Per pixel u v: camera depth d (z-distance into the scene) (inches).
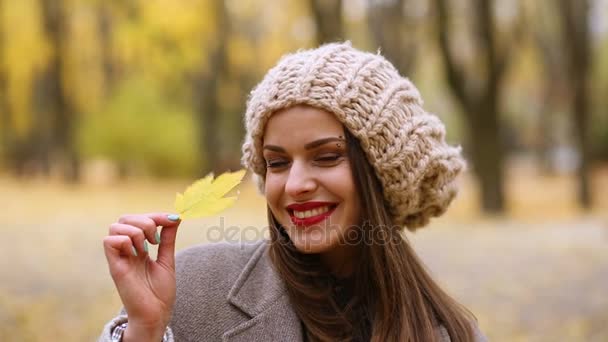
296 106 58.4
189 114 799.1
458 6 522.9
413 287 64.2
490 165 512.4
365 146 59.4
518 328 200.7
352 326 64.0
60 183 695.1
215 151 701.3
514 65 734.5
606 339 189.3
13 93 706.8
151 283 54.4
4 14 627.5
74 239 323.9
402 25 517.0
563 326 201.5
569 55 587.5
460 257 301.7
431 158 63.0
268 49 650.8
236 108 746.2
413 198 64.8
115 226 54.0
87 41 661.9
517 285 250.8
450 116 877.2
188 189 56.8
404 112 61.6
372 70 60.5
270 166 61.1
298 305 63.1
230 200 56.1
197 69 666.8
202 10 613.0
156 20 613.3
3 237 319.0
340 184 59.0
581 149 590.2
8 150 846.5
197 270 64.4
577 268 278.1
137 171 807.1
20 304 201.2
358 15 539.5
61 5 627.8
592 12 601.9
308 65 58.5
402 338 61.0
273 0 627.5
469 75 522.9
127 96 762.2
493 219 472.4
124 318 57.2
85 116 747.4
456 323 66.2
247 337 60.7
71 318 192.5
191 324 60.9
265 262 67.1
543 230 396.8
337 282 67.4
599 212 543.8
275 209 61.7
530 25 654.5
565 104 781.3
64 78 656.4
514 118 1133.7
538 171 1089.4
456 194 71.1
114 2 623.5
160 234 56.5
